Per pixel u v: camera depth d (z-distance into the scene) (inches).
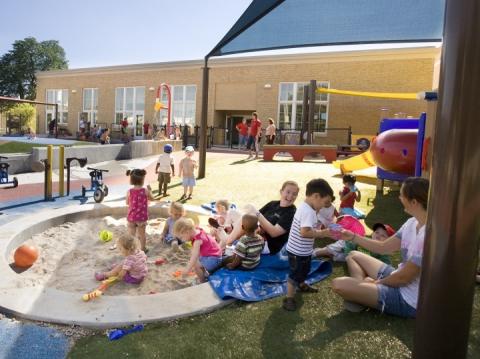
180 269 187.5
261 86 973.8
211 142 964.6
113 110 1185.4
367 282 129.2
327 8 306.5
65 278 173.6
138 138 1132.5
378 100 868.6
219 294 139.3
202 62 1033.5
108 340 115.3
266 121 974.4
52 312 127.1
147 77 1120.2
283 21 331.9
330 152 589.0
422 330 88.5
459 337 86.1
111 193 349.1
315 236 133.5
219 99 1026.1
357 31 333.7
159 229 251.9
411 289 124.6
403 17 306.7
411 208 122.7
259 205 302.4
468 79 77.2
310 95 709.3
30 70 2453.2
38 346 112.6
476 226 81.6
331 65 900.6
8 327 121.7
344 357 106.3
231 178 413.4
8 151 502.6
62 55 2672.2
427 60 821.2
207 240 177.6
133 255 170.1
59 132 1217.4
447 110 79.8
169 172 332.5
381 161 335.6
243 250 164.1
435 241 84.4
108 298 136.4
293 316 128.0
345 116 897.5
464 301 84.8
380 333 117.6
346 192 256.4
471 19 76.1
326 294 144.3
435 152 83.4
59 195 329.1
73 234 234.1
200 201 313.1
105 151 566.3
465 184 79.9
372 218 262.8
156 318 124.6
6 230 214.2
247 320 125.6
